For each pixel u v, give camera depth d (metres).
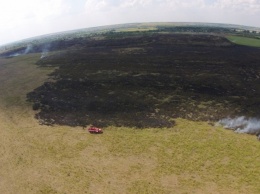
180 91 54.19
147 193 27.58
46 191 28.77
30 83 67.12
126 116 45.19
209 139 37.22
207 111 45.41
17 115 48.53
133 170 31.33
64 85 62.16
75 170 31.92
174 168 31.31
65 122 44.34
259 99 49.09
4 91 62.91
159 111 46.41
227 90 53.84
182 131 39.69
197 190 27.69
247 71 67.75
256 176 29.31
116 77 64.94
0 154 36.53
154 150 35.09
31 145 38.09
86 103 51.06
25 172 32.25
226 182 28.64
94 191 28.31
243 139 36.88
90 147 36.59
